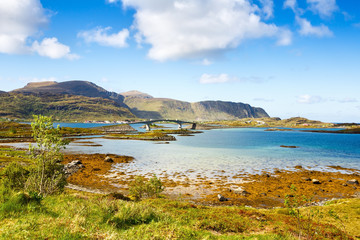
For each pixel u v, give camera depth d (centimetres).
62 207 1314
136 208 1452
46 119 2123
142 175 5066
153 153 8744
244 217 1984
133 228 1138
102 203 1510
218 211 2127
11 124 19588
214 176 5100
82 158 7088
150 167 6009
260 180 4822
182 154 8569
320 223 2003
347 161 7481
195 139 16725
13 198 1211
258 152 9431
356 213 2364
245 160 7388
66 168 5450
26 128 18725
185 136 19988
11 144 10412
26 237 781
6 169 2259
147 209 1509
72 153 8238
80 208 1296
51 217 1056
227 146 11769
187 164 6519
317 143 14112
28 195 1309
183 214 1862
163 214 1596
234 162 6981
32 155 2070
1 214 1010
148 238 1007
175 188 4100
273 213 2375
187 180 4703
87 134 18038
